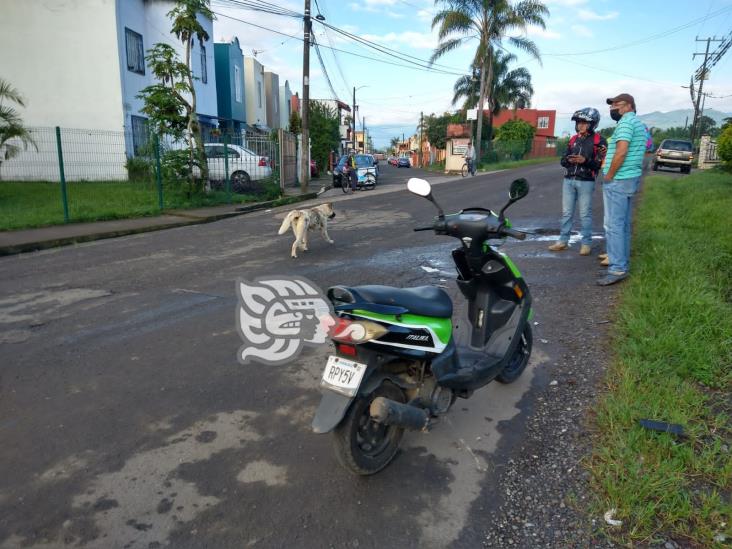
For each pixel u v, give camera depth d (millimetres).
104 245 10133
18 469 3248
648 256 6863
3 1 18734
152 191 15594
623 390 3797
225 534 2730
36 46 18969
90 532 2746
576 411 3785
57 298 6582
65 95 19219
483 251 3744
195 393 4176
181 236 11023
